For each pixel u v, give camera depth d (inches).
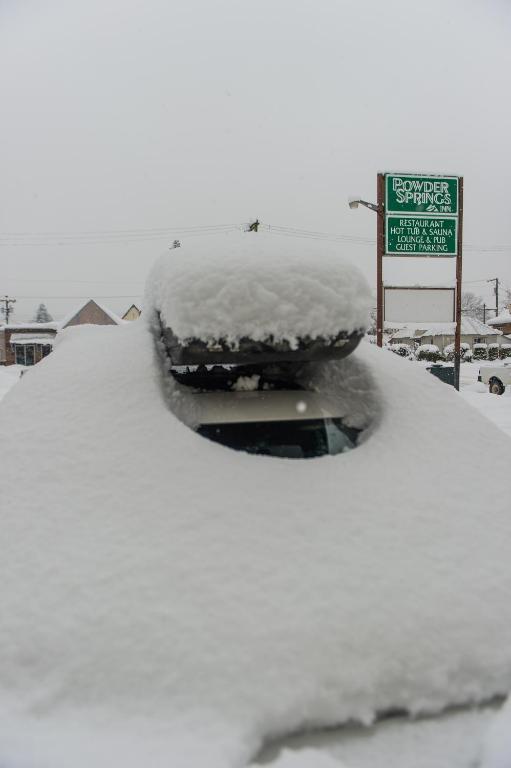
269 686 50.3
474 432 85.4
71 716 48.8
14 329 1817.2
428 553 63.6
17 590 57.4
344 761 47.9
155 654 51.9
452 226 526.0
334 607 56.2
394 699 52.4
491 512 71.1
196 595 56.2
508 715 53.1
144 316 103.7
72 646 52.8
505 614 59.4
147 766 44.2
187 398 88.9
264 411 86.3
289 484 69.7
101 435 73.4
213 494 66.7
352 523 65.4
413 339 2039.9
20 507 65.6
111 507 64.9
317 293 74.0
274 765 46.4
